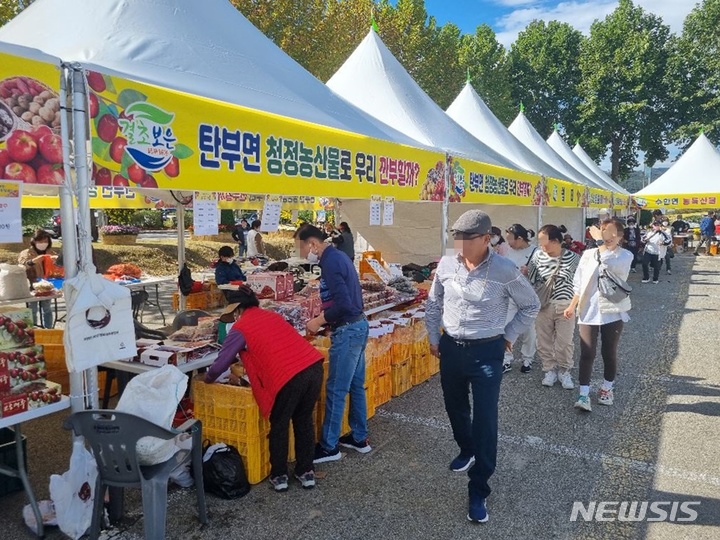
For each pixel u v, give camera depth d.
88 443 3.01
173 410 2.93
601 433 4.66
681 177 23.77
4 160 2.54
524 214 13.43
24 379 2.94
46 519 3.18
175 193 8.51
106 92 2.94
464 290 3.25
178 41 4.33
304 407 3.64
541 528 3.27
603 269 4.89
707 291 13.40
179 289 9.09
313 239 3.94
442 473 3.95
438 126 8.34
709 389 5.79
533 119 50.94
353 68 8.69
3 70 2.53
